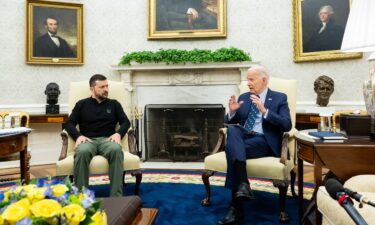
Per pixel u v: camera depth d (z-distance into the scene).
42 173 4.47
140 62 5.11
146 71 5.28
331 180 0.97
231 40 5.34
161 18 5.44
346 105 4.57
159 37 5.41
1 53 4.93
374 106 2.15
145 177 4.11
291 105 3.14
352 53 4.45
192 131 5.30
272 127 2.87
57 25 5.17
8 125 4.77
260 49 5.23
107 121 3.30
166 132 5.39
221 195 3.28
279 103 2.91
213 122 5.25
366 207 1.30
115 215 1.41
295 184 3.67
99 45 5.41
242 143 2.62
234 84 5.15
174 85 5.29
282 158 2.60
